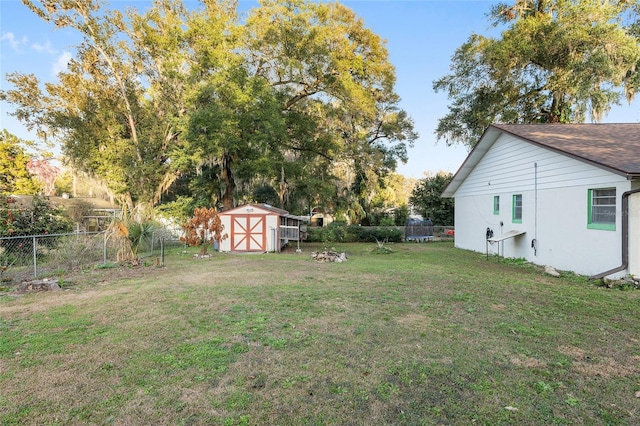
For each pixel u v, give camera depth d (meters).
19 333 4.25
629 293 6.54
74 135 19.95
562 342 3.98
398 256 13.52
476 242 15.28
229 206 20.25
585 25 16.92
